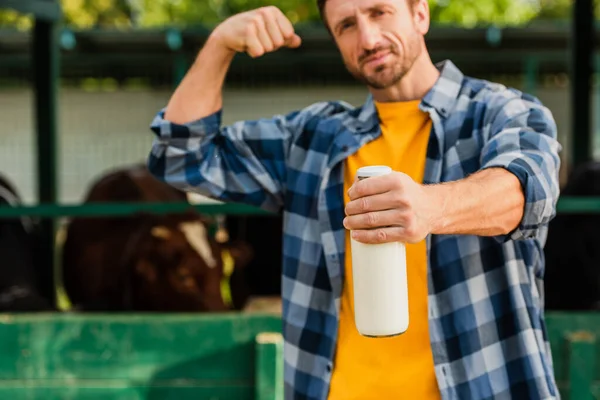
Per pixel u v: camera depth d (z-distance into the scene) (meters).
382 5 1.92
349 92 10.27
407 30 1.95
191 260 3.91
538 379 1.85
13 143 11.26
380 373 1.92
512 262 1.88
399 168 1.99
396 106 2.03
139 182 4.83
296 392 2.06
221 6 12.81
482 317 1.88
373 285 1.55
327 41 8.16
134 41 8.43
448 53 8.97
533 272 1.94
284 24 2.02
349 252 1.99
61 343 2.83
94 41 8.40
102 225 4.61
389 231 1.46
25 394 2.83
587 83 5.72
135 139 10.90
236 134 2.23
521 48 8.93
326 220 2.02
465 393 1.87
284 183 2.21
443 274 1.89
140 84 10.78
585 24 5.66
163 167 2.22
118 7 13.34
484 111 1.95
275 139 2.22
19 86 11.00
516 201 1.61
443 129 1.96
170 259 3.89
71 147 10.98
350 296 1.98
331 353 1.99
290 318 2.08
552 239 4.43
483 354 1.87
